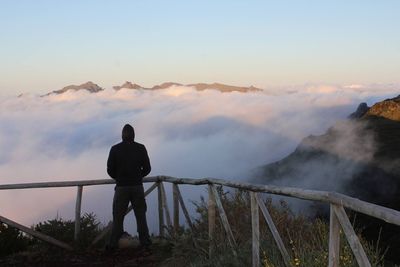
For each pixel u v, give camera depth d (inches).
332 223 149.2
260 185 203.9
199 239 276.7
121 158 346.3
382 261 192.7
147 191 376.5
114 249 344.5
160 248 331.9
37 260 327.0
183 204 318.3
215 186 263.3
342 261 172.1
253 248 214.4
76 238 363.3
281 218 242.1
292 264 190.5
